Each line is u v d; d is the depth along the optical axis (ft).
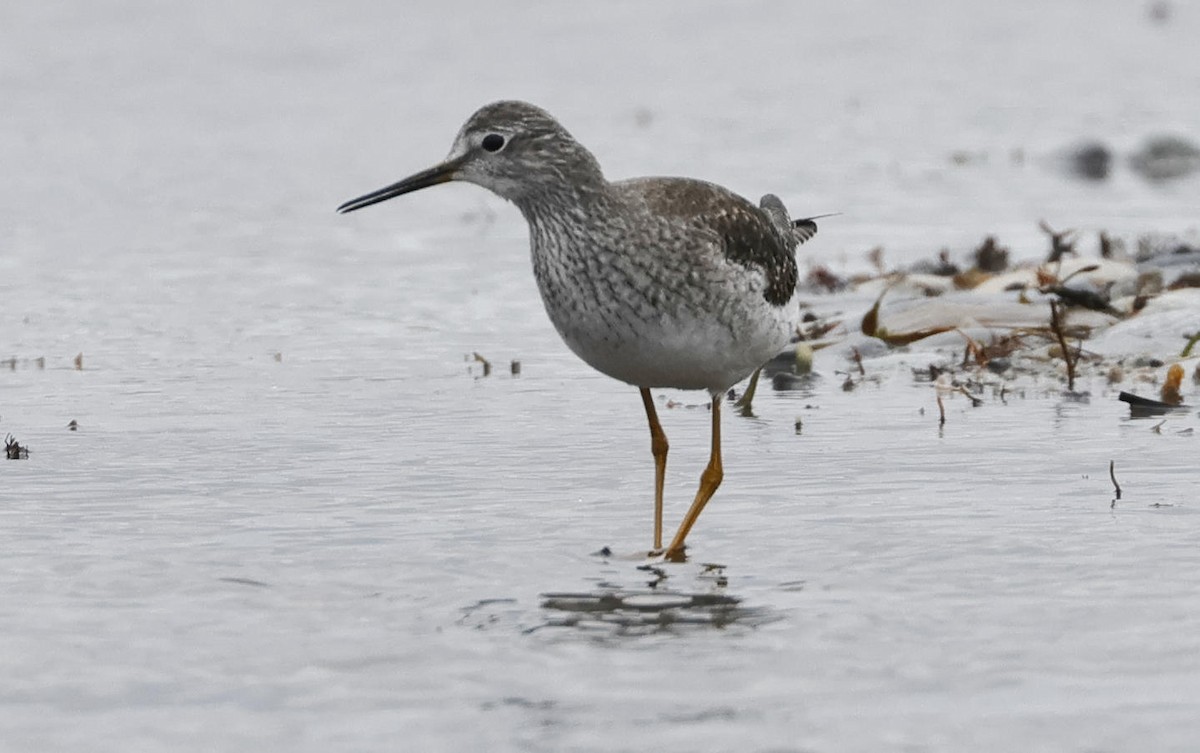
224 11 129.49
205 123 103.35
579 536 36.17
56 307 64.08
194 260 72.59
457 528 36.65
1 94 109.50
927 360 53.21
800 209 81.61
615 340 35.73
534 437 45.27
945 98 109.60
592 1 135.03
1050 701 26.55
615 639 29.58
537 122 35.73
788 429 45.55
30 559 34.12
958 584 32.22
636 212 35.09
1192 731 25.36
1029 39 126.41
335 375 53.62
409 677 27.89
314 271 70.74
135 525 36.70
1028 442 43.11
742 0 136.15
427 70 116.37
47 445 44.29
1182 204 82.33
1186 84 112.98
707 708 26.50
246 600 31.65
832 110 106.11
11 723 26.21
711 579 33.01
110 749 25.32
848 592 31.96
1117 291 59.41
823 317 59.26
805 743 25.20
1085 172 91.81
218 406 49.24
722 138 98.12
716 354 36.04
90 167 92.17
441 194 87.92
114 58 118.01
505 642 29.45
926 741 25.21
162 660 28.66
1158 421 44.96
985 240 68.80
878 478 40.16
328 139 99.09
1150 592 31.40
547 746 25.23
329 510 38.01
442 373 53.93
